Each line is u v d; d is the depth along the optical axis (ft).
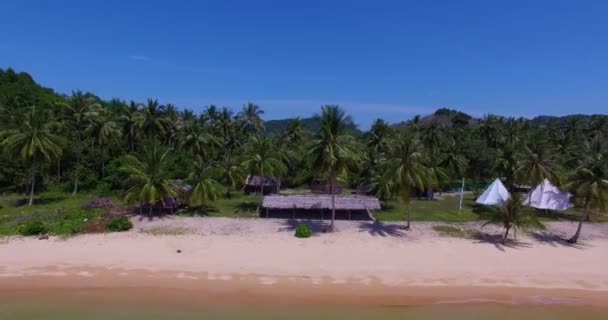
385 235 132.87
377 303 90.63
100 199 168.66
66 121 226.79
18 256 109.09
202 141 249.34
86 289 93.61
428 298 93.66
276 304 88.79
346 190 241.14
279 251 117.39
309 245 122.31
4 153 174.60
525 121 339.77
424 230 139.85
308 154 130.72
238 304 88.38
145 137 243.60
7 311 83.20
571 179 132.87
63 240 120.26
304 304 89.20
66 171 223.30
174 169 208.74
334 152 126.41
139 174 142.31
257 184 218.59
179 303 88.12
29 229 123.03
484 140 308.60
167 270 104.22
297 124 273.75
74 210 153.48
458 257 116.16
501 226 145.48
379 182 176.14
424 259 114.32
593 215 170.71
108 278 99.19
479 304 91.66
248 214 166.09
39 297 89.40
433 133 281.33
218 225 140.46
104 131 224.12
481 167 244.22
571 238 133.90
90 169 225.56
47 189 210.38
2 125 201.46
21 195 201.46
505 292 97.71
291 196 166.91
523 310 89.56
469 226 146.30
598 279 105.50
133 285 96.02
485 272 107.65
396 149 137.28
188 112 290.97
